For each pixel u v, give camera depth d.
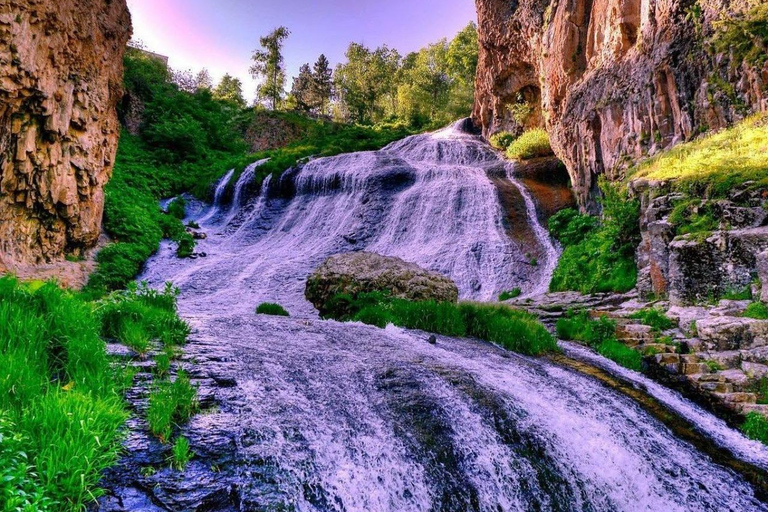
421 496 3.93
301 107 69.38
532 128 28.80
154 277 17.83
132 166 27.86
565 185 22.20
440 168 25.08
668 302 10.09
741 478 5.34
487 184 22.05
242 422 3.91
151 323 5.51
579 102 19.17
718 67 12.73
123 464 3.09
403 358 6.42
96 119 15.45
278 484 3.38
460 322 8.94
